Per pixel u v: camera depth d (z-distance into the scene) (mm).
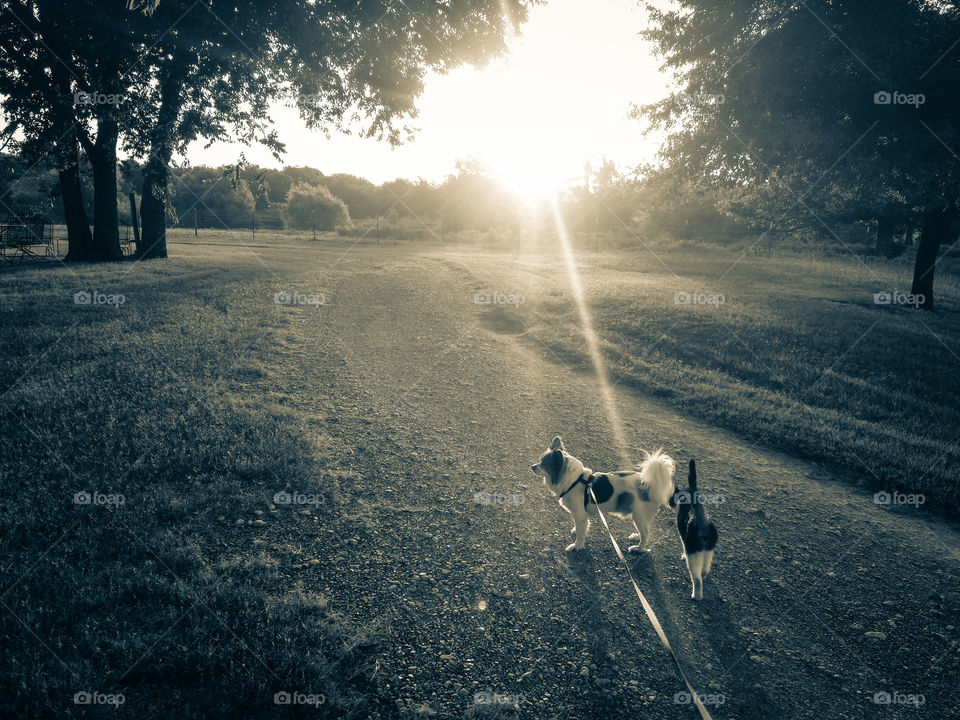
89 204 49688
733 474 7453
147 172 21312
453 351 13117
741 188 19234
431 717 3449
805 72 14727
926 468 7602
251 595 4312
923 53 14477
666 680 3930
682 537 4863
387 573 4875
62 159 20703
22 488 5492
